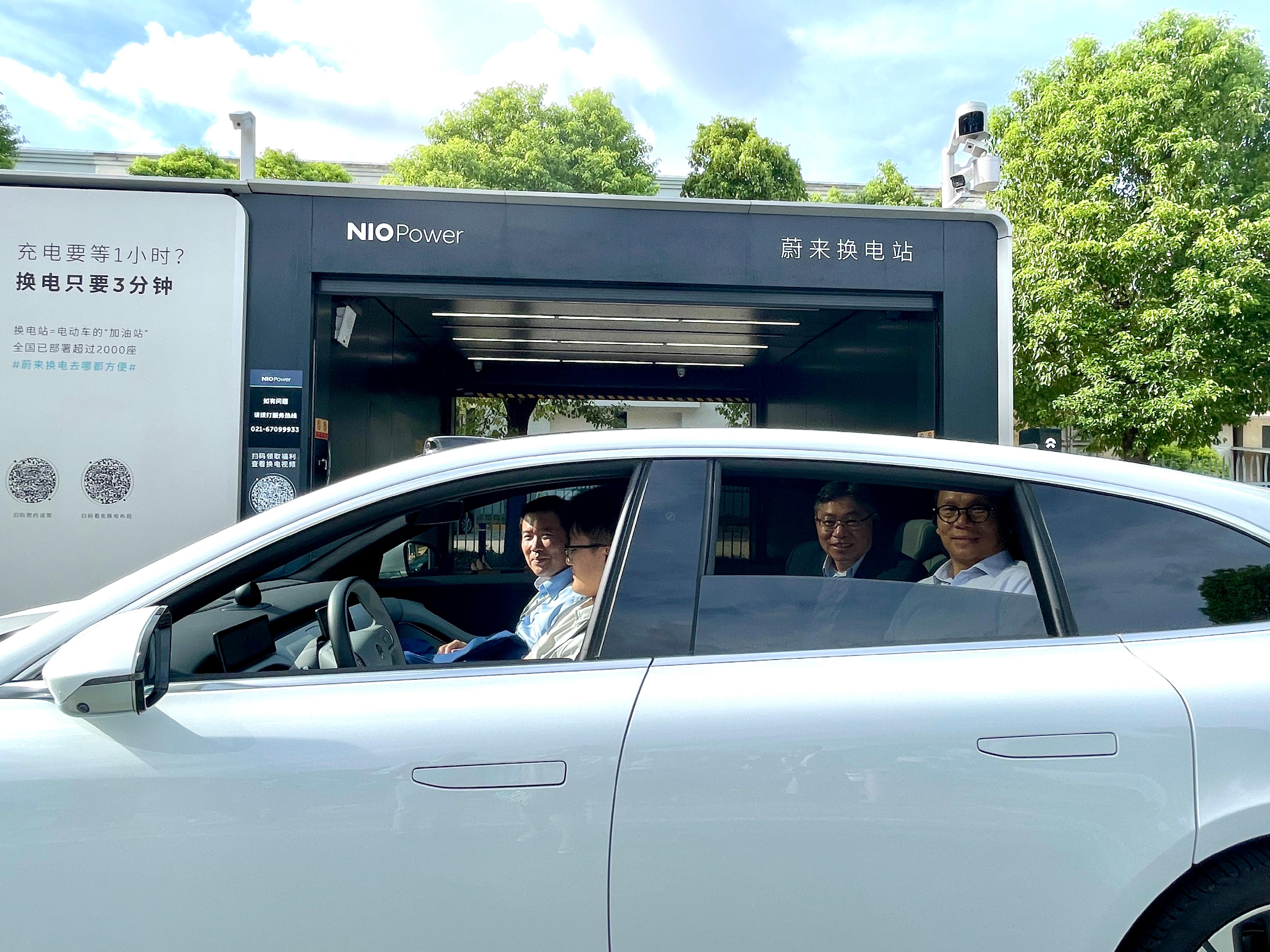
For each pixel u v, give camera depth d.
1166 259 13.16
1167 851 1.58
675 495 1.86
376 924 1.54
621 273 5.75
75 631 1.70
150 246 5.29
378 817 1.56
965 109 6.67
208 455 5.30
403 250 5.61
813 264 5.86
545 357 11.16
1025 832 1.58
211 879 1.54
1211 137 13.57
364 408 7.32
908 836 1.57
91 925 1.54
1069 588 1.79
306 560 2.61
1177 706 1.63
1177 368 13.05
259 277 5.50
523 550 2.64
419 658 2.41
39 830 1.55
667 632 1.76
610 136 22.41
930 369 6.25
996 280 5.96
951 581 1.86
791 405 10.88
